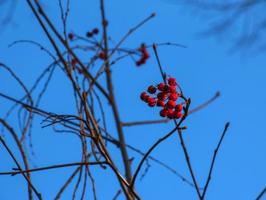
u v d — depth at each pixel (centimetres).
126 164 147
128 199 127
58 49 144
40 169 124
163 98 127
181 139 128
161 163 149
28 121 142
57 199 129
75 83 130
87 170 128
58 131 129
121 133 154
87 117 125
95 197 128
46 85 148
